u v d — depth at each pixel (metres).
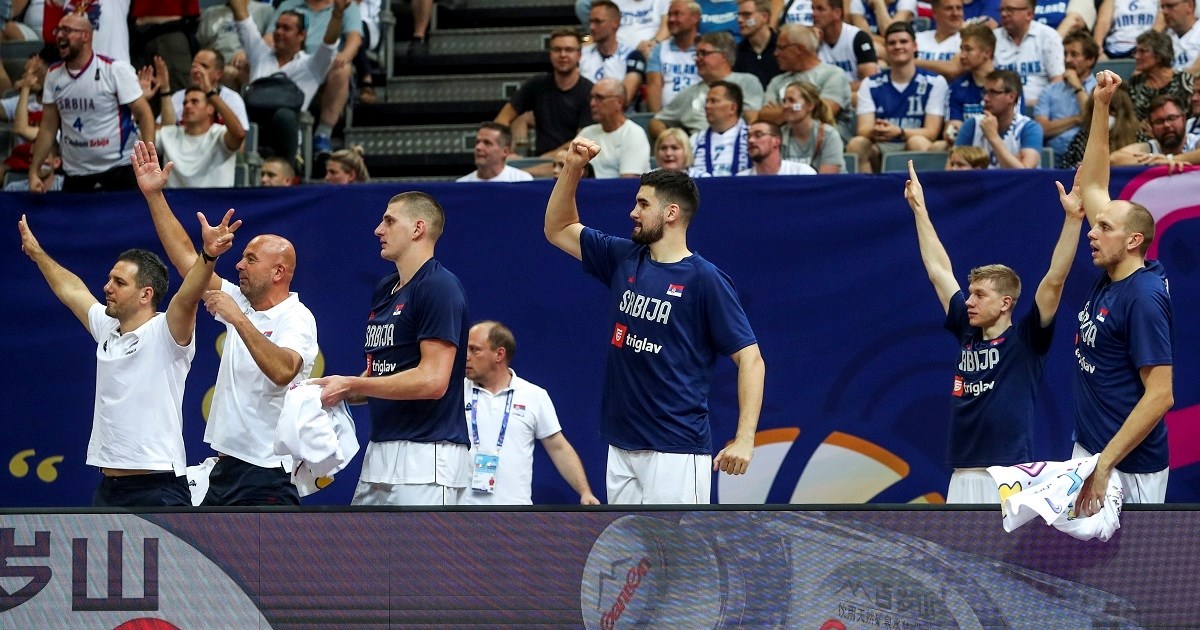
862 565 16.38
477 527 16.56
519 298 25.69
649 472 19.20
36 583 16.72
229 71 36.03
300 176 34.78
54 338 26.30
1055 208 24.69
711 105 30.52
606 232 25.53
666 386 19.19
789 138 30.84
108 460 20.36
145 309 20.94
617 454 19.59
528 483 24.05
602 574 16.45
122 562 16.70
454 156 38.25
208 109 30.78
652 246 19.72
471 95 41.38
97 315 21.42
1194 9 35.94
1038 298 21.16
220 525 16.69
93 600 16.69
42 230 26.56
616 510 16.48
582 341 25.53
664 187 19.48
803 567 16.38
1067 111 33.97
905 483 24.72
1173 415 24.27
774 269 25.11
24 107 35.19
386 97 41.78
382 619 16.52
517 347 25.66
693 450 19.27
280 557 16.62
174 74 36.91
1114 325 20.00
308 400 18.61
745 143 30.39
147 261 20.95
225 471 20.89
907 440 24.77
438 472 19.88
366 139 39.38
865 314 24.95
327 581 16.61
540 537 16.50
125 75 30.20
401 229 20.09
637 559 16.47
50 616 16.70
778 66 35.94
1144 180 24.64
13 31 41.25
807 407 24.94
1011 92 29.80
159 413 20.48
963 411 21.64
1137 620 16.53
